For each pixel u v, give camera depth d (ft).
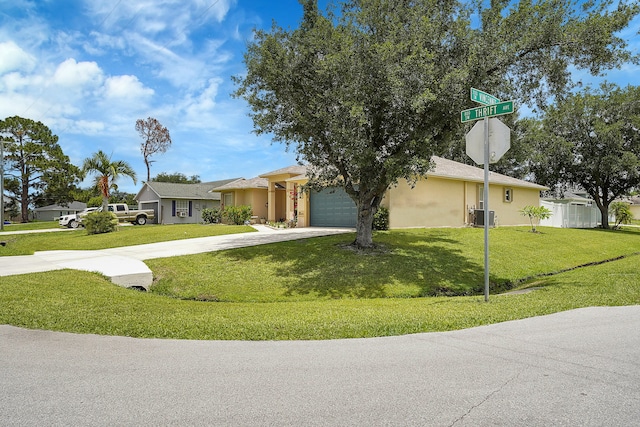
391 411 9.86
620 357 13.83
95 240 58.34
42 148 132.36
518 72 36.19
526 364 13.19
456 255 44.80
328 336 16.75
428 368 12.88
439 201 65.77
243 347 15.28
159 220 112.68
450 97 32.35
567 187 104.37
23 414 9.71
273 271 35.91
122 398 10.64
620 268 38.04
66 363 13.39
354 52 33.99
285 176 80.02
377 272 36.32
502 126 24.06
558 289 28.86
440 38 33.76
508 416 9.56
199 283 32.89
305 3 39.06
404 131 37.47
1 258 41.78
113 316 20.08
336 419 9.46
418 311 21.84
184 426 9.16
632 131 85.56
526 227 74.79
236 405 10.22
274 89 38.52
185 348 15.14
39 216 174.70
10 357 14.01
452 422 9.29
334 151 39.01
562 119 91.35
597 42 31.76
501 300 25.04
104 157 70.08
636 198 181.06
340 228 66.44
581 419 9.38
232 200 98.27
